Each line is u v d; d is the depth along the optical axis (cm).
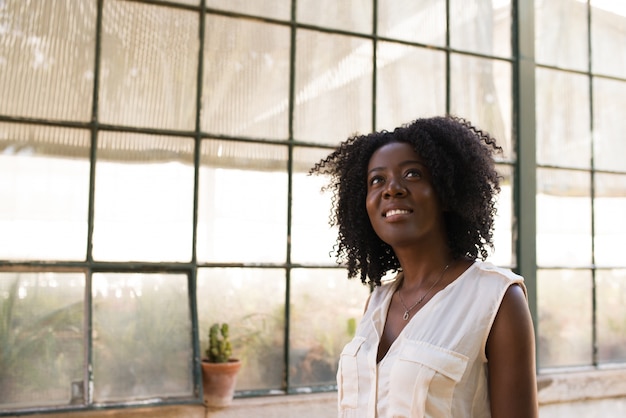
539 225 323
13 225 226
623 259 345
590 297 334
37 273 227
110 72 243
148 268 243
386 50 294
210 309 254
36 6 234
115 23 245
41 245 229
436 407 96
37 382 221
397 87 295
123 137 244
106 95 242
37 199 230
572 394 316
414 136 113
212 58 260
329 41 283
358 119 286
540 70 331
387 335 111
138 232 243
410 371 98
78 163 236
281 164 270
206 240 254
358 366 110
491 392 99
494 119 315
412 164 112
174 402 235
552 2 337
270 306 264
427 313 104
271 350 263
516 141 317
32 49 232
